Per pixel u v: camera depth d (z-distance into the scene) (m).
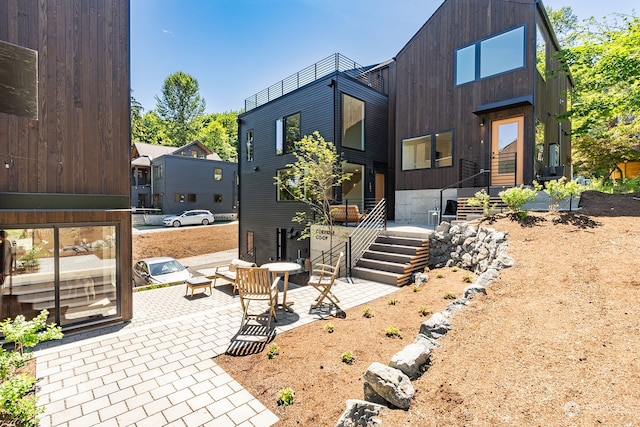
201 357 3.96
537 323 3.39
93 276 5.33
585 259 4.61
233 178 31.39
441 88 11.47
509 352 3.01
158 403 3.04
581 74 10.54
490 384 2.65
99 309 5.33
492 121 10.27
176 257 19.75
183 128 47.41
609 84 9.67
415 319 4.75
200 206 28.94
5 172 4.61
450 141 11.24
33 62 4.86
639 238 4.95
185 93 48.34
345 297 6.20
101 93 5.48
